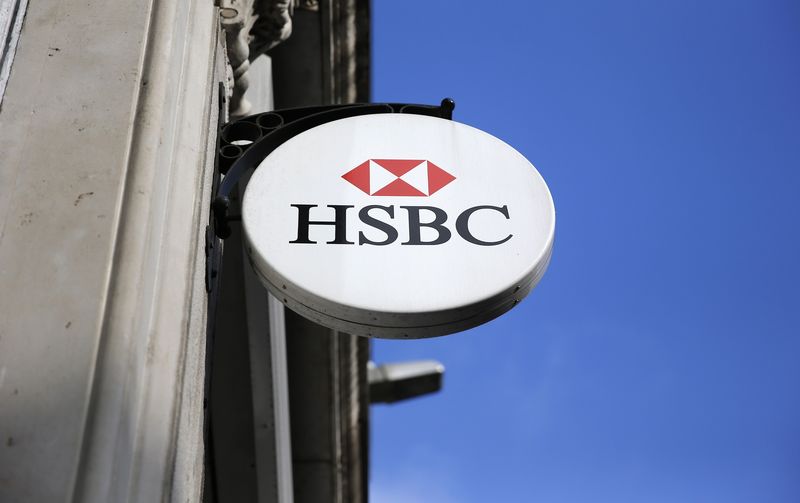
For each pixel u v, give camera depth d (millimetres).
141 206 3018
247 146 4234
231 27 4699
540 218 3742
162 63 3436
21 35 3459
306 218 3660
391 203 3736
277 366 7078
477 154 3986
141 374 2801
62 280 2828
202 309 3553
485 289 3486
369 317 3430
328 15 7422
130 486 2584
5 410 2562
